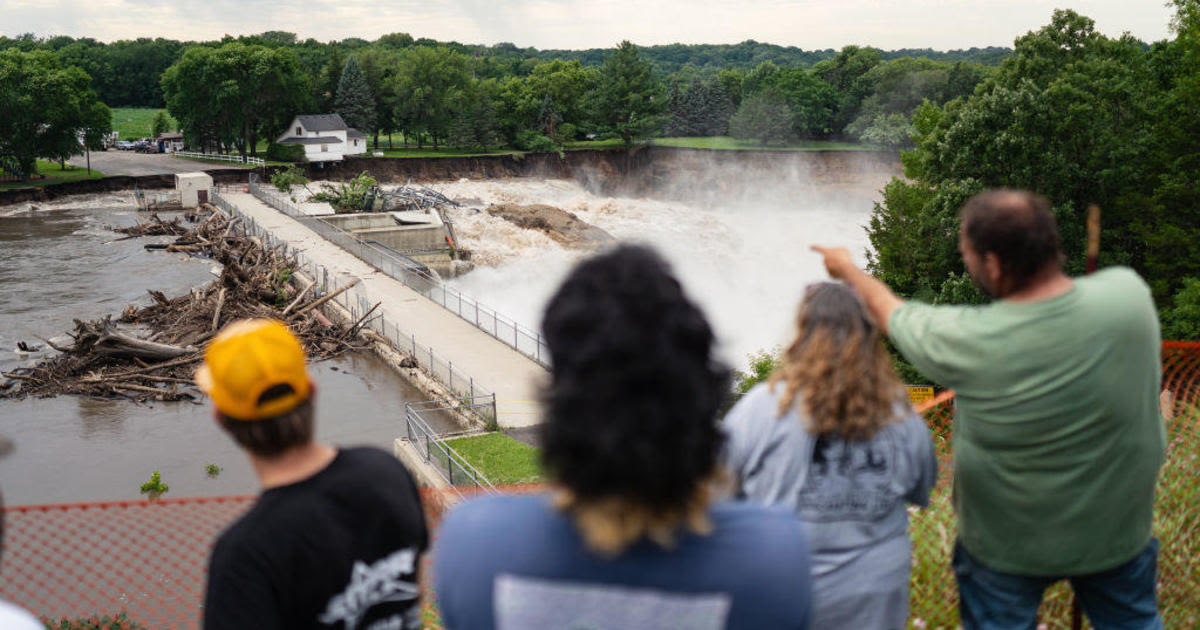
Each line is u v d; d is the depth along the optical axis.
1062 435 2.96
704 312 1.79
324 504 2.58
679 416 1.66
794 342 3.15
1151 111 34.34
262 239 69.56
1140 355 2.93
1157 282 32.03
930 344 3.13
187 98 130.38
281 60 129.62
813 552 3.14
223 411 2.53
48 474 31.84
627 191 158.75
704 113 184.38
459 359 39.09
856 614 3.15
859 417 2.95
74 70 111.44
